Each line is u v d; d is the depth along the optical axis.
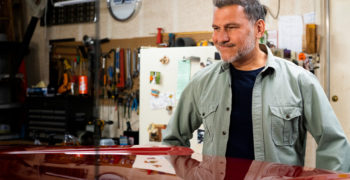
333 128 1.12
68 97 3.60
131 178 0.71
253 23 1.17
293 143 1.19
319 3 3.23
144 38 3.90
